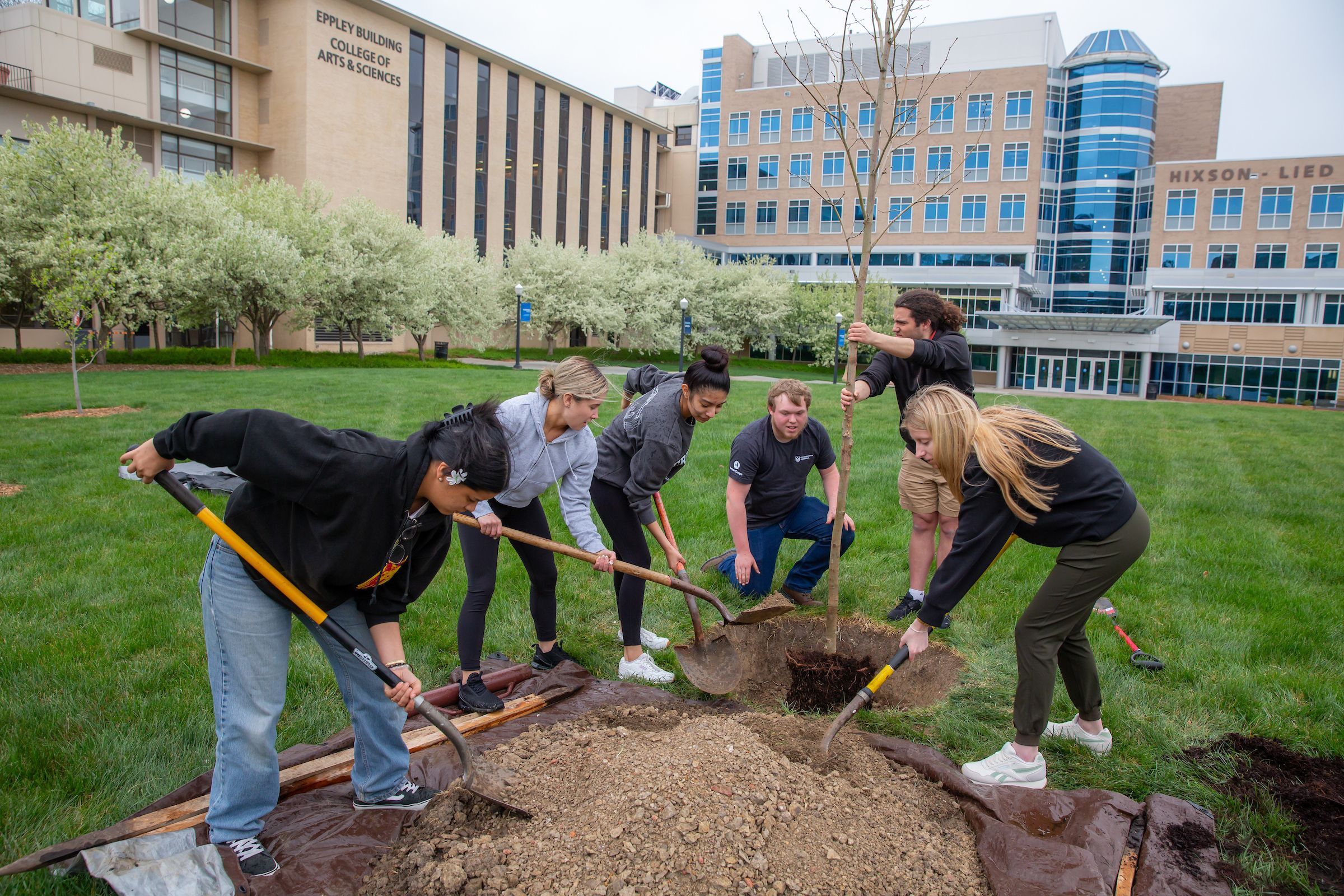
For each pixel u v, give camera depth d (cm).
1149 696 360
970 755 313
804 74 5097
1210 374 4150
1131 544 271
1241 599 487
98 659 364
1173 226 4394
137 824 237
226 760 225
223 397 1448
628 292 4003
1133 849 243
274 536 222
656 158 5497
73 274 1391
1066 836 250
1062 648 304
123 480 737
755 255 5291
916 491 439
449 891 212
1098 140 4553
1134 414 1816
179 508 641
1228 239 4309
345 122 3525
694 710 339
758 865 222
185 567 500
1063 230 4706
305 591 228
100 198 2288
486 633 421
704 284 4225
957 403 284
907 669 404
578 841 229
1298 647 412
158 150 3195
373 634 243
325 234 2875
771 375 3706
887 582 509
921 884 226
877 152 370
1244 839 257
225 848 226
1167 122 5547
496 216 4288
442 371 2511
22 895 209
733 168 5291
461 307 3359
